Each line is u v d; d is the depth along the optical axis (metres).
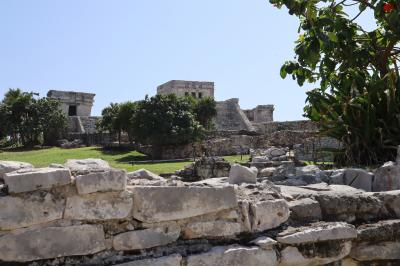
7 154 35.97
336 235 4.35
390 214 5.04
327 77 9.27
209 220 4.12
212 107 45.28
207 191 4.10
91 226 3.68
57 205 3.60
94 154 34.78
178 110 34.16
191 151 34.03
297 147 21.48
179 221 4.00
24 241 3.46
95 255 3.69
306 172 7.93
